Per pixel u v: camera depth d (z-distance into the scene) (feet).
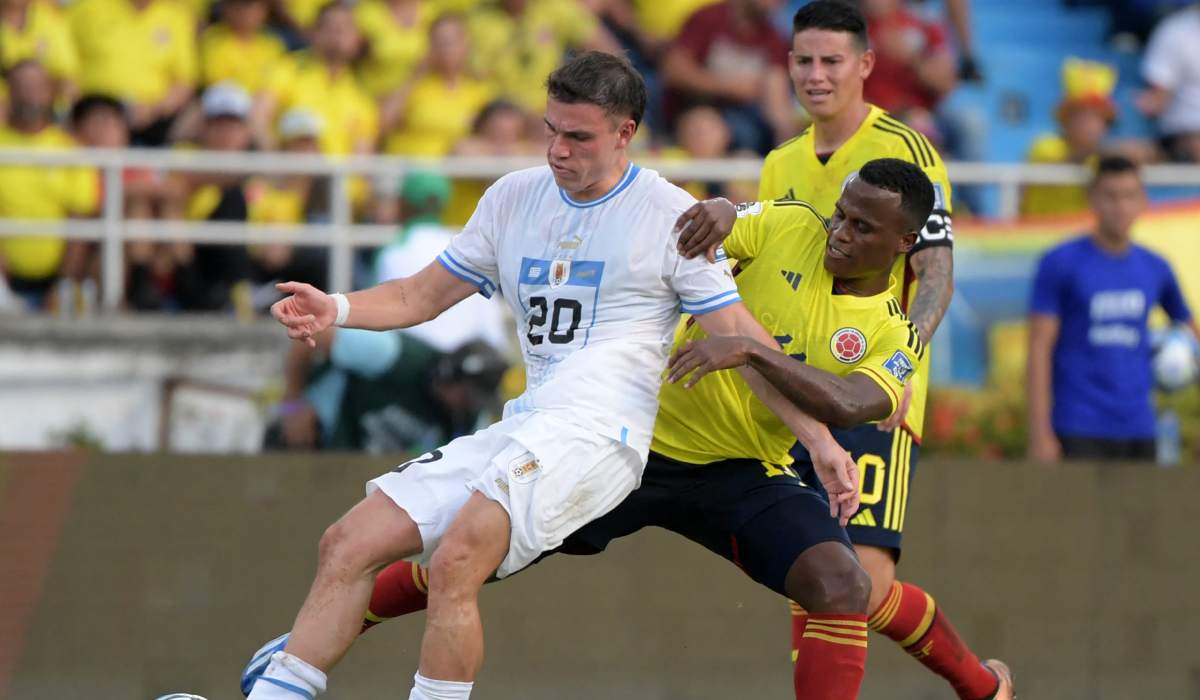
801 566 54.80
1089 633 85.51
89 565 81.30
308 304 53.83
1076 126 121.60
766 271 57.06
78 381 98.22
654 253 51.98
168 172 105.70
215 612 81.71
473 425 91.56
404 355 90.43
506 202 54.39
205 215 106.32
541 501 50.98
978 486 85.30
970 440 101.40
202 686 81.30
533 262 53.01
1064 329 93.25
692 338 57.93
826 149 64.80
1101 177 92.22
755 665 83.61
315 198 107.24
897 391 53.67
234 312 105.29
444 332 91.15
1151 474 86.43
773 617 83.87
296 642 51.19
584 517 52.49
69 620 80.94
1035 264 108.06
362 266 105.81
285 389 92.02
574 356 52.44
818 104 63.52
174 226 102.73
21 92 107.76
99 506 81.61
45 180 105.40
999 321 107.04
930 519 84.94
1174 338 101.65
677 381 50.90
